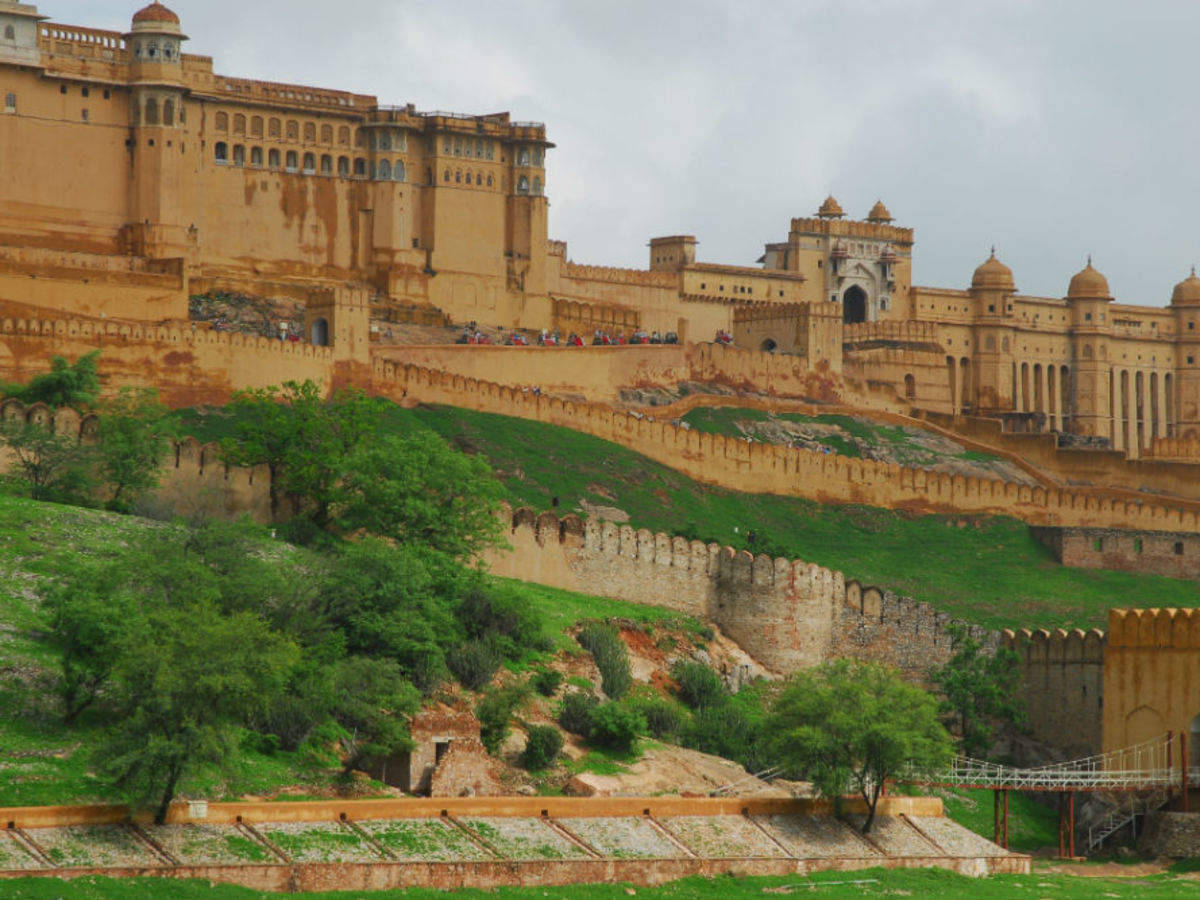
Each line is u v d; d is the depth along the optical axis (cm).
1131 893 11362
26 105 19700
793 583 14525
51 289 18088
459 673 11925
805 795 12006
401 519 13512
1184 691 13288
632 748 11888
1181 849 12744
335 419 14612
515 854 10231
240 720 10706
